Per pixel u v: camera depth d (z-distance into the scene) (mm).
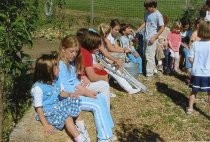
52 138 4266
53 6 10633
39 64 4113
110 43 6531
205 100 6562
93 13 12906
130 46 7289
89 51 5105
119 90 6727
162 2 13953
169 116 5980
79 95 4578
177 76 7613
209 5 7117
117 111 6062
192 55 5848
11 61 5566
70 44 4414
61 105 4246
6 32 5395
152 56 7379
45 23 10414
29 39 5668
